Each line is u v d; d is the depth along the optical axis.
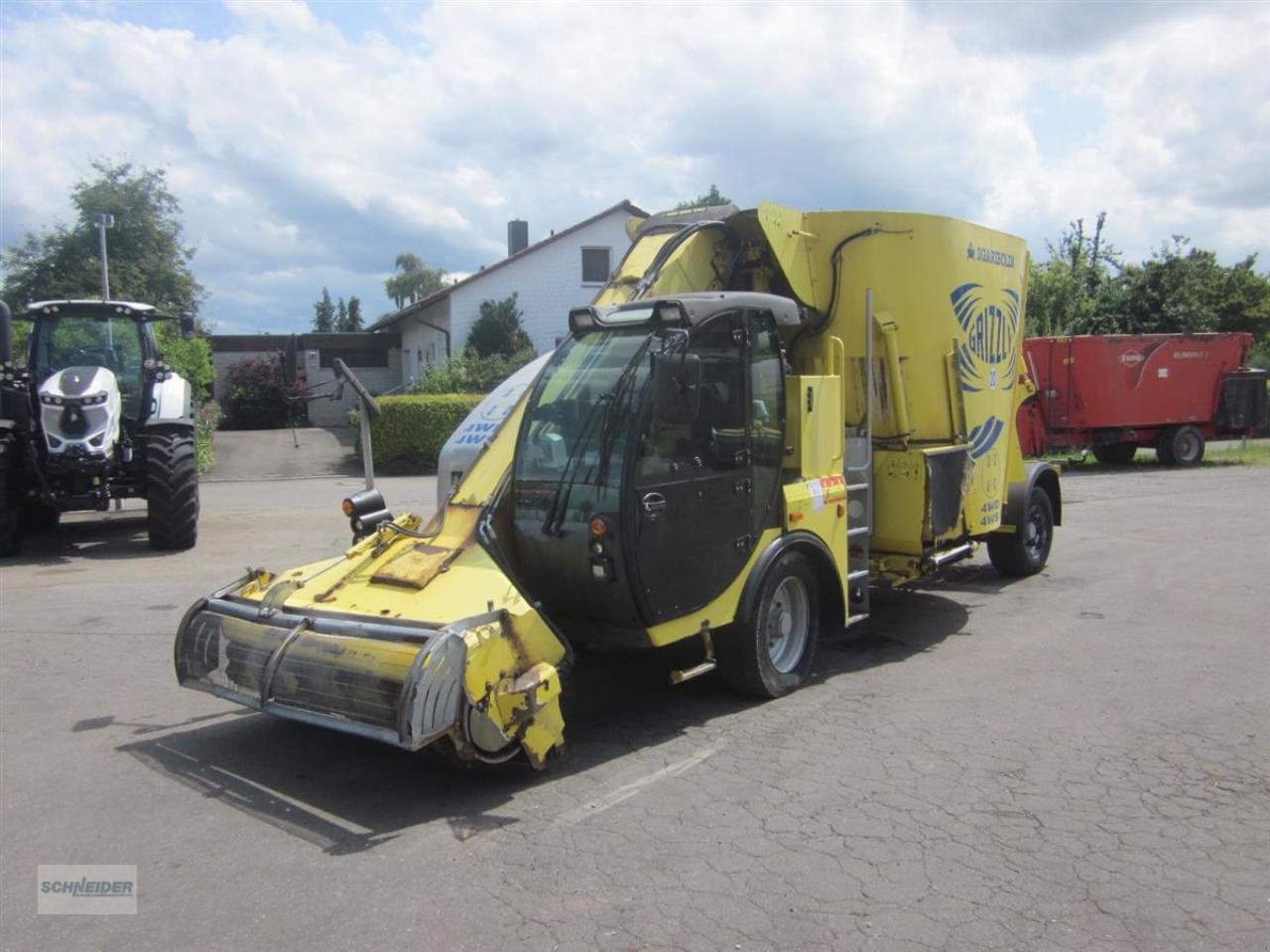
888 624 8.48
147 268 33.72
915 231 7.62
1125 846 4.31
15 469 11.96
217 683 5.55
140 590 9.89
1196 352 23.14
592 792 4.98
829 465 6.85
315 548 12.29
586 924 3.73
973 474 8.46
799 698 6.46
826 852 4.29
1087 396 22.22
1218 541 12.22
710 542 5.85
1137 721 5.92
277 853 4.36
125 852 4.39
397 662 4.66
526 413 5.81
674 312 5.48
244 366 37.00
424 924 3.75
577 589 5.54
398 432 23.12
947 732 5.78
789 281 7.38
